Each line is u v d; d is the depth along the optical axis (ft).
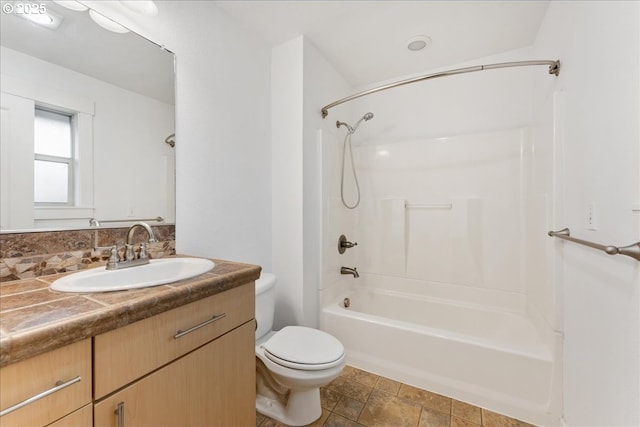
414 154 7.52
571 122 4.04
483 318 6.49
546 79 5.20
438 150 7.22
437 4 5.10
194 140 4.76
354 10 5.28
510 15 5.36
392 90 8.00
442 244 7.18
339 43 6.37
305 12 5.35
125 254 3.54
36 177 3.09
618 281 2.79
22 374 1.66
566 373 4.13
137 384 2.25
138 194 4.01
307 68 6.23
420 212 7.46
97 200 3.59
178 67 4.51
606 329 3.02
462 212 6.86
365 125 8.38
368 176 8.15
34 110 3.09
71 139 3.37
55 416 1.80
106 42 3.69
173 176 4.45
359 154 8.28
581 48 3.68
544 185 5.15
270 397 4.98
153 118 4.19
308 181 6.29
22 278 2.96
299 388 4.26
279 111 6.42
